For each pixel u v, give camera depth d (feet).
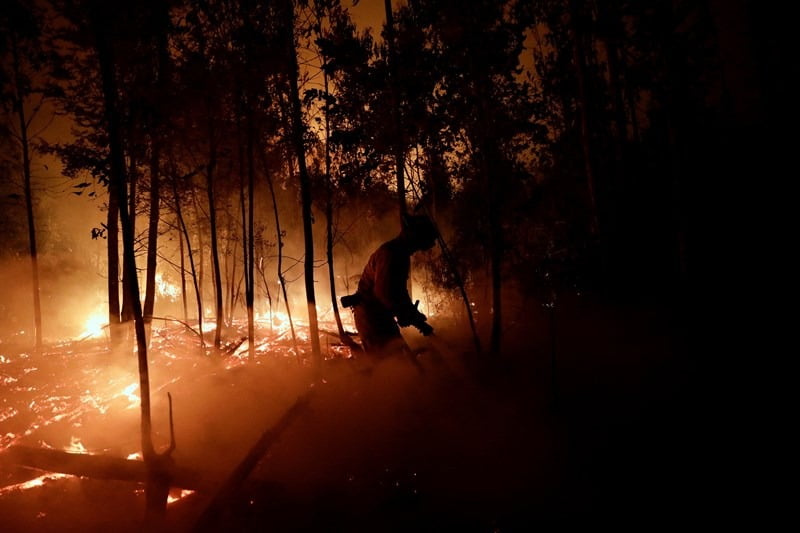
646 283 20.15
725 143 22.27
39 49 21.01
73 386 21.50
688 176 18.10
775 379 11.72
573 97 22.45
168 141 22.59
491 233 15.21
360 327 14.65
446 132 15.71
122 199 9.37
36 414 17.39
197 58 20.58
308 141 19.94
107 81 9.48
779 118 20.24
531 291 18.71
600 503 8.71
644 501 8.58
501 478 9.87
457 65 14.79
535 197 16.40
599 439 10.71
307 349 24.04
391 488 9.89
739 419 10.46
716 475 8.89
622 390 12.90
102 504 9.95
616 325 17.52
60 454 10.34
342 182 18.74
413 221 13.97
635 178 22.53
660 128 22.12
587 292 19.63
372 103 17.02
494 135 15.25
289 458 11.34
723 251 20.34
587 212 21.31
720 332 15.05
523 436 11.25
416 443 11.50
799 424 9.80
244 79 20.06
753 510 7.90
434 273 22.22
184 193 26.73
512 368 15.06
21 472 11.23
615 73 21.09
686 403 11.63
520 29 14.89
